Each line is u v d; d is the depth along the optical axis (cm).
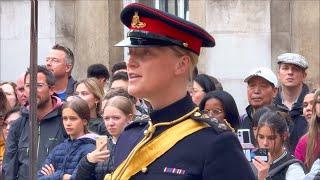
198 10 1711
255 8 1677
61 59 1234
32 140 668
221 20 1691
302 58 1163
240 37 1681
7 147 1048
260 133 900
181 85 563
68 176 951
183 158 549
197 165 546
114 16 1778
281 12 1673
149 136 562
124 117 927
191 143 551
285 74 1159
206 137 551
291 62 1155
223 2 1689
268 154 896
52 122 1038
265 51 1673
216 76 1681
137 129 593
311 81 1652
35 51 670
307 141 973
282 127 899
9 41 1792
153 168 554
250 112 1105
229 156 546
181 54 560
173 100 562
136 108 1012
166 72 557
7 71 1792
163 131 560
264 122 899
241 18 1683
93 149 957
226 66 1681
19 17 1788
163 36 554
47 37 1783
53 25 1781
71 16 1781
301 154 992
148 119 590
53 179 951
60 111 1041
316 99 973
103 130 1041
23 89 1168
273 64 1673
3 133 1166
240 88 1670
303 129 1093
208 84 1058
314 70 1655
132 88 557
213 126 553
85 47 1775
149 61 554
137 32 556
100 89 1113
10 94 1319
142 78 555
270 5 1673
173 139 555
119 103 927
